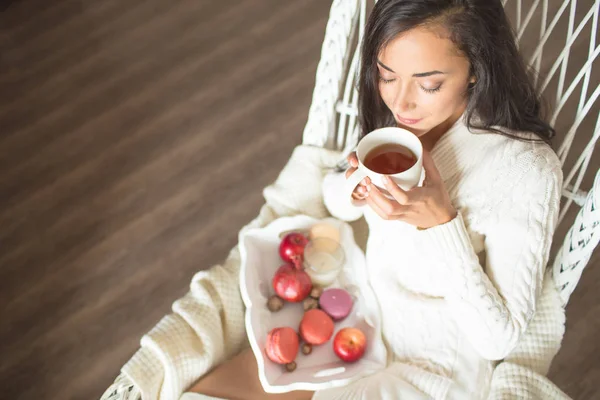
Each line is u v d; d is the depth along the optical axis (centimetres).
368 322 110
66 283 192
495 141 99
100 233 201
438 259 99
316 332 107
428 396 103
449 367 106
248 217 203
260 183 210
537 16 228
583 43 224
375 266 114
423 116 93
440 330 108
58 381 176
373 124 111
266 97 230
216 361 111
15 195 209
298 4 256
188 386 108
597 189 98
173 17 254
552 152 98
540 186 95
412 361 108
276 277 112
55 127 224
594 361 175
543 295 110
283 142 219
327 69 121
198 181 211
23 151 218
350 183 88
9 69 239
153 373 105
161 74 237
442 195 93
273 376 103
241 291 108
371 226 114
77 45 246
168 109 227
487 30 86
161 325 109
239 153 217
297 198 123
